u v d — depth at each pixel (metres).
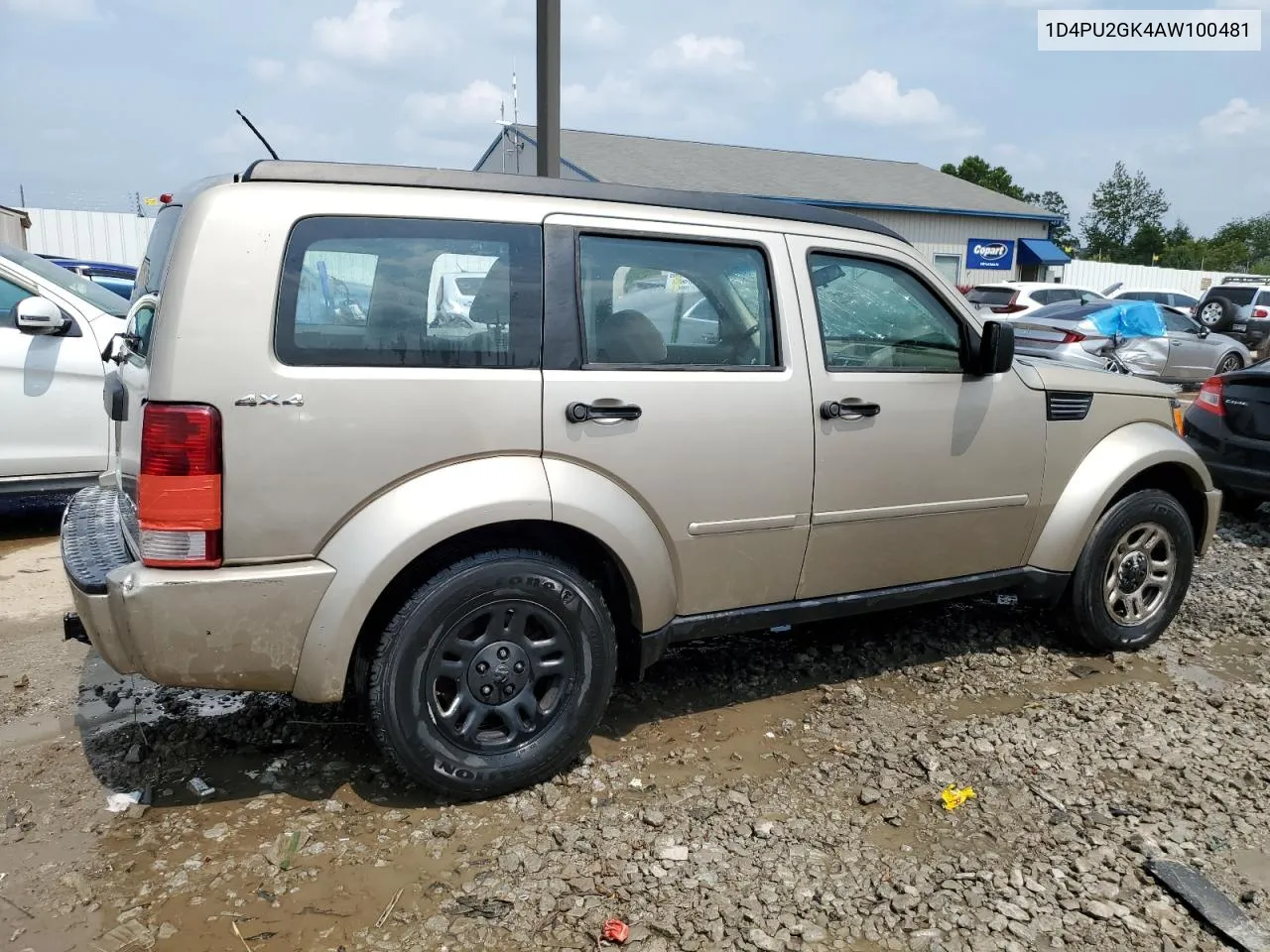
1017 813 3.14
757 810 3.11
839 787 3.28
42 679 3.99
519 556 3.04
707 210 3.44
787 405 3.45
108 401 3.48
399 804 3.09
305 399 2.72
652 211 3.32
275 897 2.62
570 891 2.68
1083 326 11.45
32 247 21.05
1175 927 2.60
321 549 2.81
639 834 2.95
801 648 4.52
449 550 3.03
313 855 2.81
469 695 3.04
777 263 3.51
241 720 3.61
